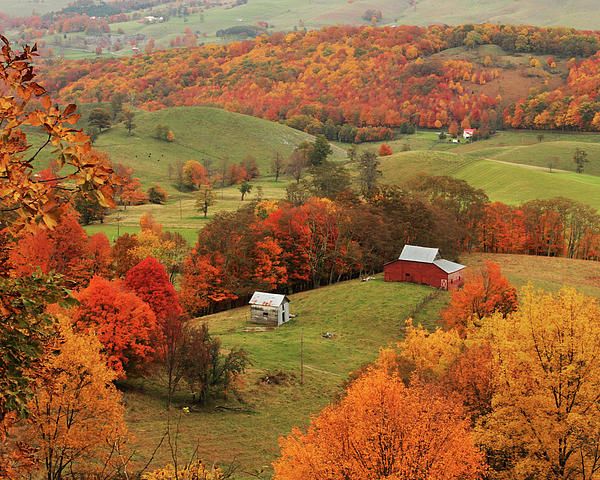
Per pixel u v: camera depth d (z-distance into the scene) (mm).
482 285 69875
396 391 26125
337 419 25766
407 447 23906
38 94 8562
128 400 53750
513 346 31500
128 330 54156
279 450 47750
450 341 48750
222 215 107562
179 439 47344
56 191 8703
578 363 29578
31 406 25875
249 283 100688
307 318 88625
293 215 108125
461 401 33938
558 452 28766
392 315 87000
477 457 25406
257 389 61938
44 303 9695
